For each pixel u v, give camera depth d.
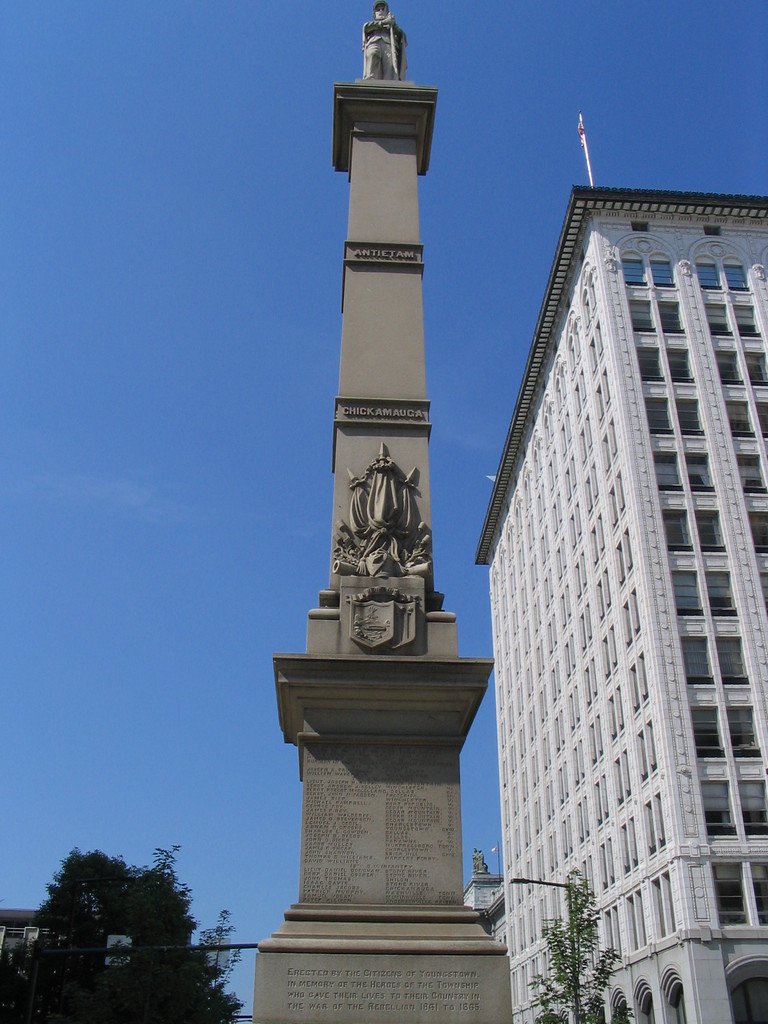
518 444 82.62
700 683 47.41
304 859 12.00
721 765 45.53
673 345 57.44
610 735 54.41
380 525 14.34
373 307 16.50
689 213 61.91
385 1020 10.87
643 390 55.72
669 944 43.59
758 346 58.03
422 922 11.62
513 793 82.25
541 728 72.00
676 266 60.06
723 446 54.12
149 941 34.38
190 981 33.94
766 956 41.47
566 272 65.88
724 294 59.53
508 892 82.25
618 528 54.59
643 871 47.44
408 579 13.78
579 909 40.97
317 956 11.12
